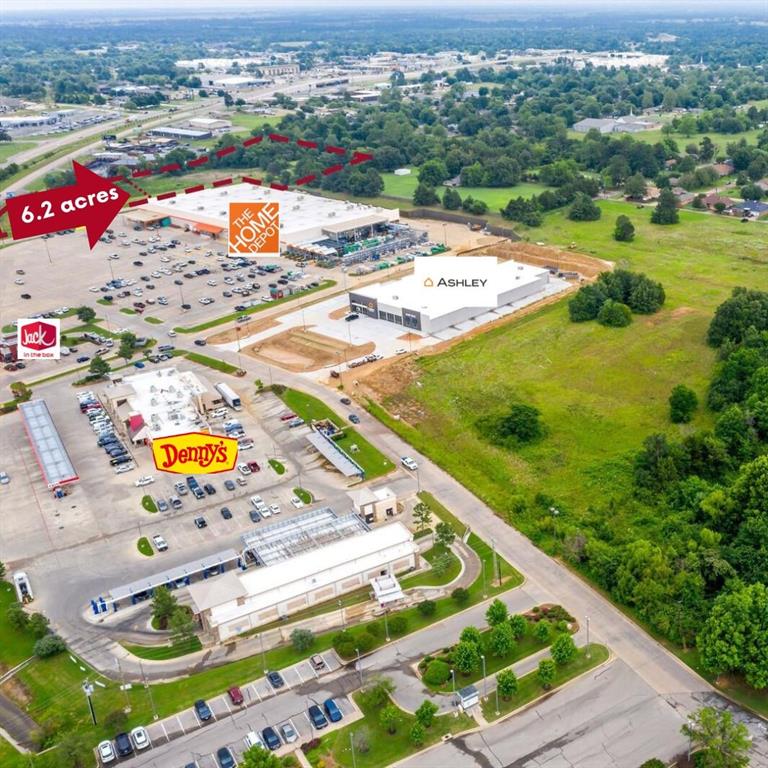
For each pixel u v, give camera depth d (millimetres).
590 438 149125
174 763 88688
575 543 115188
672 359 176125
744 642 91062
